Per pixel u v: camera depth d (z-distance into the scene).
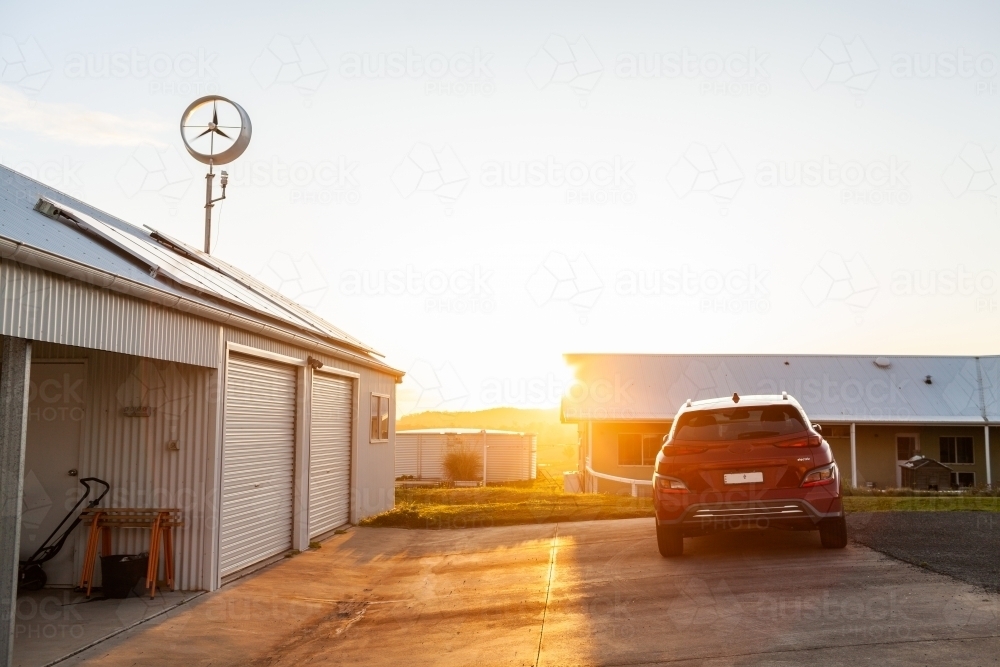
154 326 6.96
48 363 8.40
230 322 8.31
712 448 8.03
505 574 8.86
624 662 5.30
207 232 14.91
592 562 8.91
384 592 8.61
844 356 30.50
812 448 7.86
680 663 5.14
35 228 6.89
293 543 10.80
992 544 8.14
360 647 6.46
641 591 7.23
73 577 8.15
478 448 32.62
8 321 5.08
